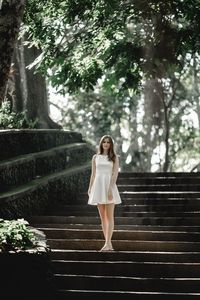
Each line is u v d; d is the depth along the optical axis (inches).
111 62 604.1
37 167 525.3
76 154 623.5
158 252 363.6
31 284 296.7
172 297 313.7
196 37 566.3
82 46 568.4
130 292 317.7
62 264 346.3
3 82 293.3
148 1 563.2
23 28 542.9
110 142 394.0
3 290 293.1
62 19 537.6
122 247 383.2
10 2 291.6
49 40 551.2
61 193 529.0
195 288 325.1
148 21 601.9
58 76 582.2
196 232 405.1
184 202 486.9
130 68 606.9
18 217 437.4
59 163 574.9
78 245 384.5
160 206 477.4
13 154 510.0
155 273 341.4
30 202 462.6
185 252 374.0
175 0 553.9
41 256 300.5
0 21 290.7
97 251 362.0
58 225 426.0
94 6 523.2
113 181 387.5
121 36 566.9
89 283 331.3
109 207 382.6
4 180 460.4
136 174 577.3
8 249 301.6
